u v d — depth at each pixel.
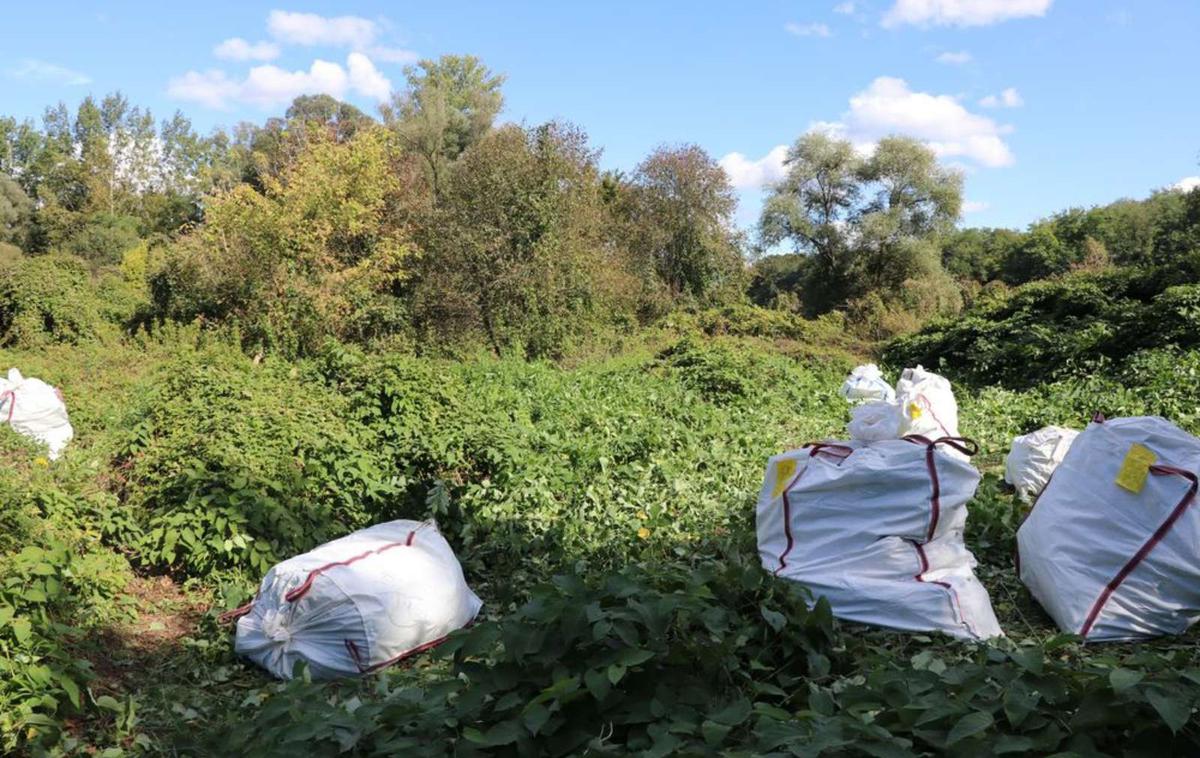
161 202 57.50
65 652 4.53
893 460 5.13
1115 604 4.73
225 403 8.32
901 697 3.16
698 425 11.56
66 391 12.31
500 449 8.32
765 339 24.73
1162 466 4.83
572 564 6.25
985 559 6.18
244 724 3.82
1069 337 16.81
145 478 7.30
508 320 22.08
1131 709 2.93
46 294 19.78
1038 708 3.06
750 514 7.34
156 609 5.85
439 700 3.41
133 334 21.20
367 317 21.17
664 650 3.38
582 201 23.25
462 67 42.12
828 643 4.16
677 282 34.03
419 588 5.15
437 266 22.45
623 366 17.83
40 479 6.85
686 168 33.75
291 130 32.31
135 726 4.33
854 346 25.16
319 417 8.26
